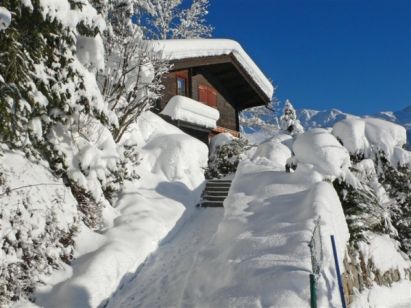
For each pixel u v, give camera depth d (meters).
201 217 11.55
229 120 24.95
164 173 13.29
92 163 9.02
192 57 19.08
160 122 16.50
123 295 7.13
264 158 12.64
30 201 6.84
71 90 8.39
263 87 24.11
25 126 7.88
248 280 5.81
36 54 7.55
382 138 11.34
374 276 8.44
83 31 9.03
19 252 6.20
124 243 8.07
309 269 5.75
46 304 6.22
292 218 7.59
